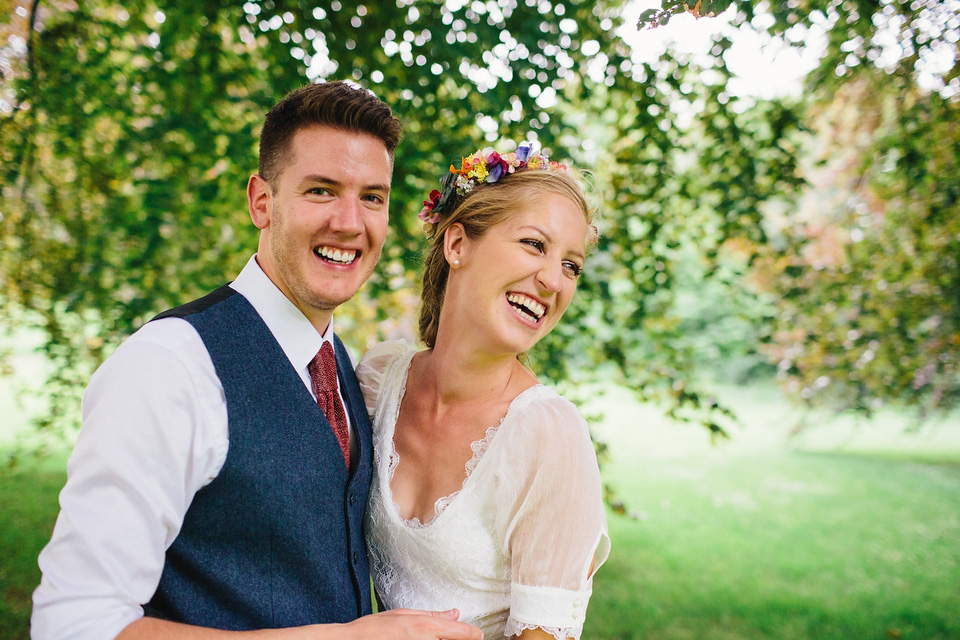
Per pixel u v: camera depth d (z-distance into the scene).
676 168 4.29
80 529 1.08
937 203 4.69
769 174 4.03
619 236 3.98
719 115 3.97
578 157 3.59
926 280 5.10
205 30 3.54
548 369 3.63
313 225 1.34
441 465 1.49
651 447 10.32
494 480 1.40
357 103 1.38
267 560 1.27
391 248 3.50
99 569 1.08
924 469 9.17
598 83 3.94
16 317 4.27
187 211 3.59
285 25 3.47
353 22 3.47
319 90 1.38
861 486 8.27
